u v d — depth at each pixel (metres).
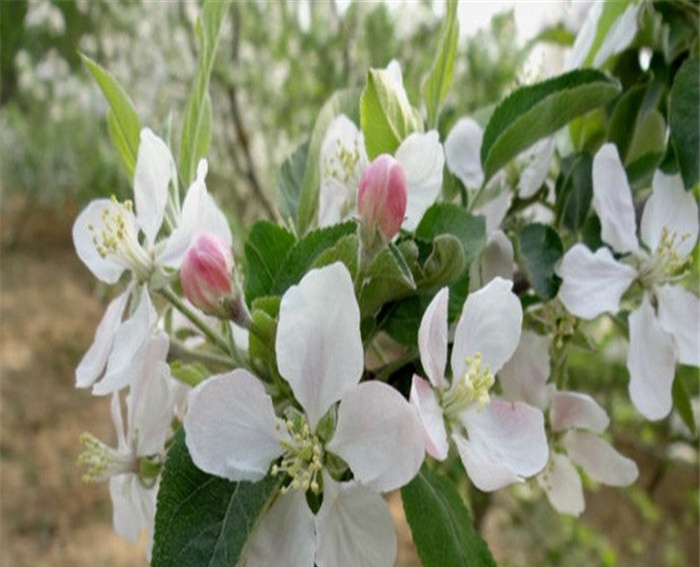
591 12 0.21
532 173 0.20
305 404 0.13
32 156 1.08
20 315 1.24
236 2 0.62
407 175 0.16
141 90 0.78
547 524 0.54
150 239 0.16
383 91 0.16
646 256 0.18
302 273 0.15
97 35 0.81
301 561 0.13
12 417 1.00
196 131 0.18
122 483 0.17
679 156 0.18
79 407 1.05
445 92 0.18
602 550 0.55
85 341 1.19
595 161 0.18
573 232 0.20
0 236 1.47
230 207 0.62
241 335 0.16
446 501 0.16
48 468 0.93
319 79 0.62
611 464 0.19
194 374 0.16
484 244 0.16
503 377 0.18
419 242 0.15
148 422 0.16
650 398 0.18
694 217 0.19
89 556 0.81
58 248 1.50
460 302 0.15
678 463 0.52
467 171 0.21
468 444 0.14
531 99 0.18
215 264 0.14
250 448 0.13
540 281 0.17
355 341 0.13
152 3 0.76
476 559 0.15
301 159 0.21
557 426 0.19
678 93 0.18
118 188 0.72
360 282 0.14
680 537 0.76
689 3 0.20
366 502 0.13
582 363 0.47
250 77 0.64
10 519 0.85
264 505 0.13
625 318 0.21
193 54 0.73
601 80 0.18
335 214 0.18
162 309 0.18
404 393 0.15
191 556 0.13
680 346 0.18
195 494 0.13
